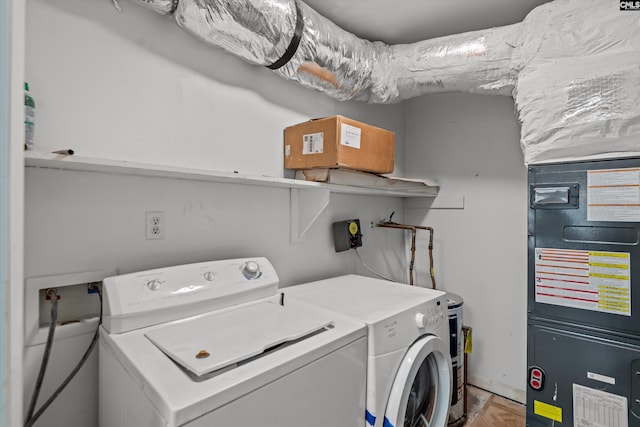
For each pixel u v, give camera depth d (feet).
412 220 8.78
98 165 3.00
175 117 4.17
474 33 5.55
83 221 3.47
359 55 5.70
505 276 7.30
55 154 2.67
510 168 7.23
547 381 4.83
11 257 1.46
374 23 6.07
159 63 4.01
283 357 2.84
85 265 3.48
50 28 3.21
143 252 3.92
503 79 5.44
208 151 4.51
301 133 5.23
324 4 5.48
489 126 7.52
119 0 3.67
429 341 4.51
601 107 4.43
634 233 4.19
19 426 1.47
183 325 3.43
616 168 4.32
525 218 7.02
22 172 1.50
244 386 2.44
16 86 1.49
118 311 3.16
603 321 4.40
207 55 4.50
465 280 7.88
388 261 8.29
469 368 7.81
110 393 3.06
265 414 2.60
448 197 8.13
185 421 2.10
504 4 5.45
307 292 5.14
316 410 3.08
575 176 4.61
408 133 8.86
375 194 7.36
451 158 8.09
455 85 5.95
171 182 4.16
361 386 3.69
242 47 4.26
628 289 4.23
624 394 4.25
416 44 6.06
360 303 4.54
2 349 1.43
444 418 4.90
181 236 4.26
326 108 6.47
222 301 3.97
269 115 5.34
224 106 4.71
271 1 4.19
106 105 3.58
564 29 4.72
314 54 4.98
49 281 3.24
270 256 5.40
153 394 2.27
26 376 3.13
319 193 5.38
